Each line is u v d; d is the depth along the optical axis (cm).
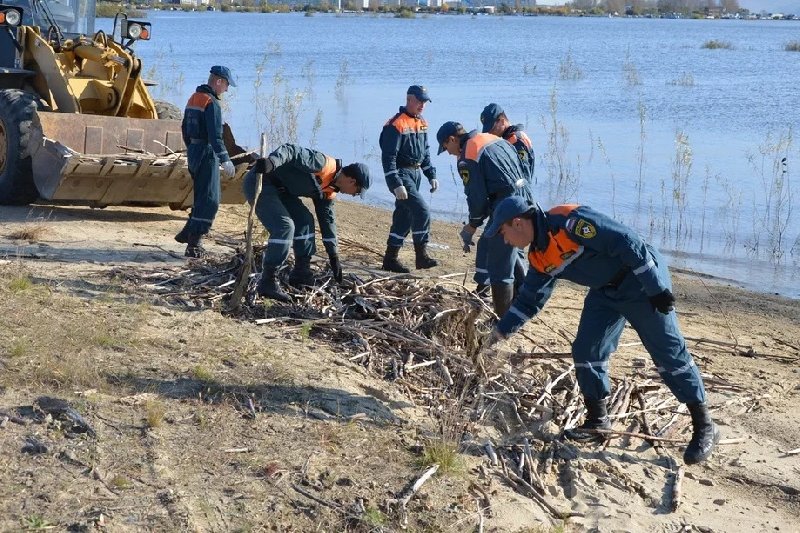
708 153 2047
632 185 1733
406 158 1009
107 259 924
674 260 1294
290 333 752
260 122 2227
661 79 3841
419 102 998
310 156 795
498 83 3503
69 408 566
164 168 1094
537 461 611
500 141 805
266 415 602
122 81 1205
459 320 773
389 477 549
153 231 1094
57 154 1058
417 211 1023
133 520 472
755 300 1115
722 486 629
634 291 598
